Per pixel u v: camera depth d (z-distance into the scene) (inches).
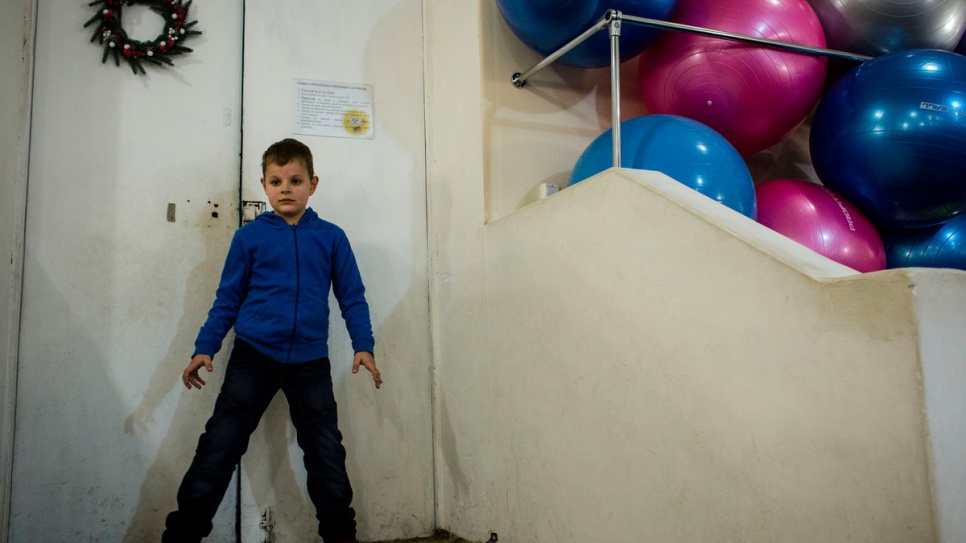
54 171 68.3
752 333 36.3
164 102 72.9
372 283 77.3
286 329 62.4
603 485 48.5
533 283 59.2
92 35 71.1
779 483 34.3
